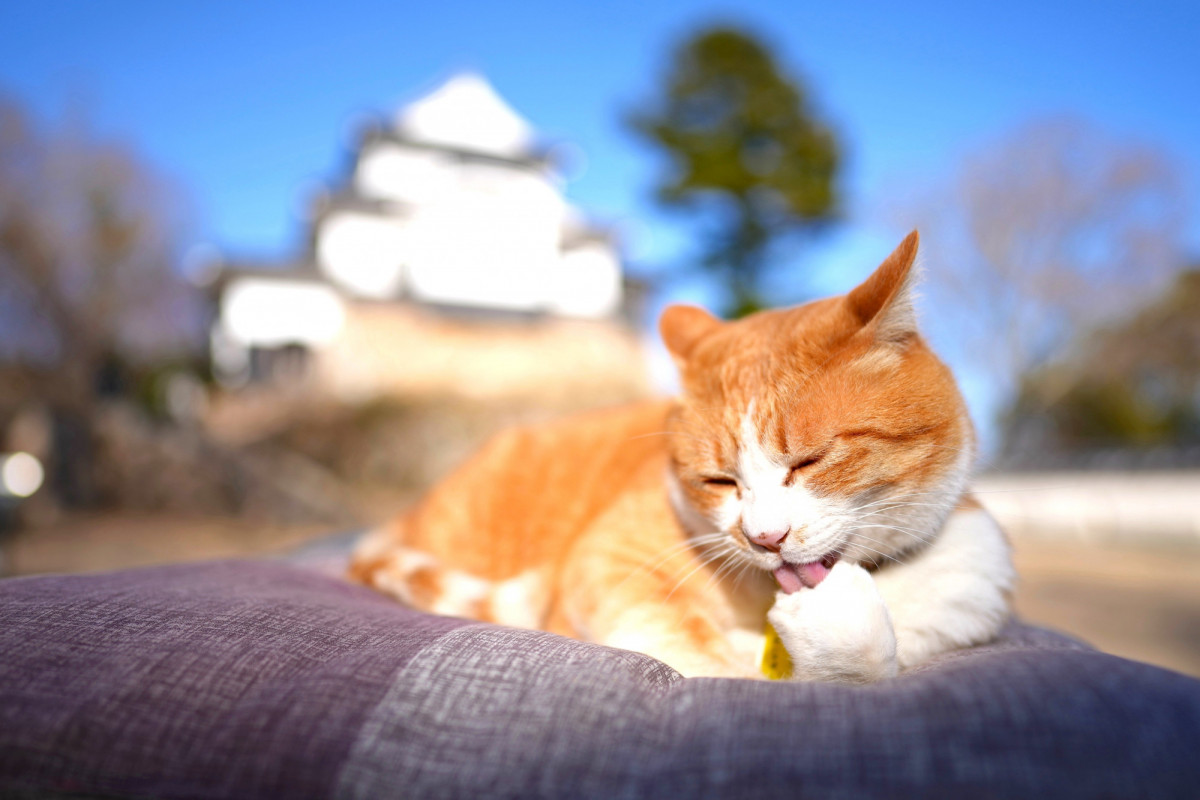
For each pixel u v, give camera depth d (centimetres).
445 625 123
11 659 104
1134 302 1691
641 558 171
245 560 210
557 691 98
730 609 170
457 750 91
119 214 1459
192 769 91
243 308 2031
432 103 2377
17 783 91
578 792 85
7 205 1320
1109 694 90
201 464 1370
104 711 96
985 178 1780
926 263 170
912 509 155
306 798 88
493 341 2153
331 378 1933
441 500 231
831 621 123
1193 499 1053
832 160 1792
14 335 1335
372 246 2194
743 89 1794
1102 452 1299
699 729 92
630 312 2567
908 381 156
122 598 126
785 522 151
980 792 80
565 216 2523
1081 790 79
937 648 145
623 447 223
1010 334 1791
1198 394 1733
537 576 203
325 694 98
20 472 1291
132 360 1597
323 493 1403
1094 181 1720
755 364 166
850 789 81
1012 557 164
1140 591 643
